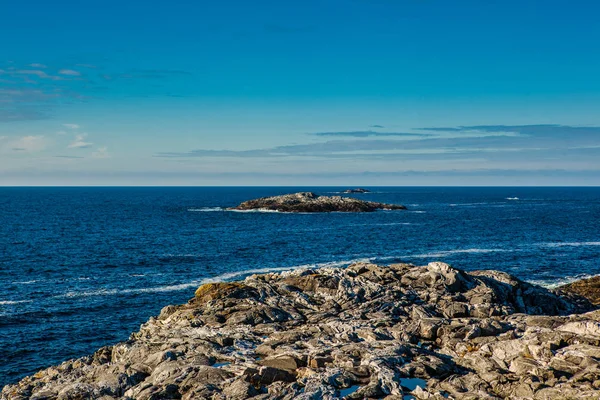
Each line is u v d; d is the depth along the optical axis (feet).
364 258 228.22
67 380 66.85
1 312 138.21
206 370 57.77
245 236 304.91
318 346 64.64
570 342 56.13
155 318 89.15
